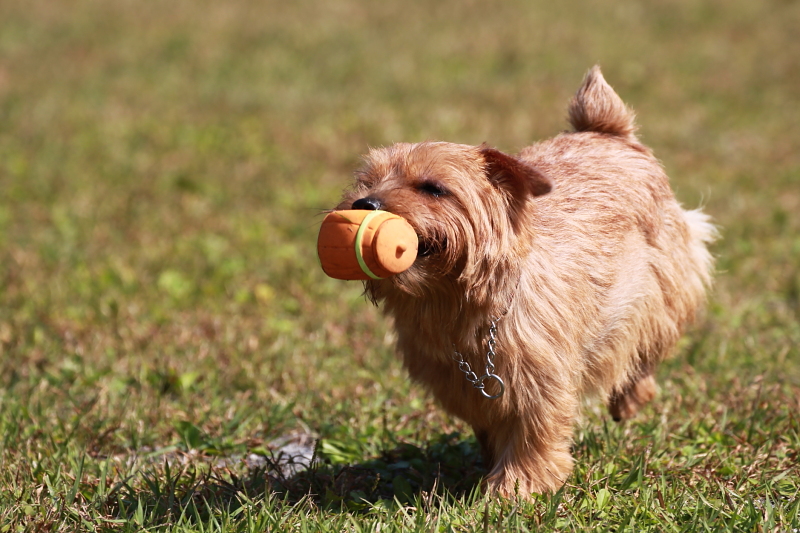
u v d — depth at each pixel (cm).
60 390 707
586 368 554
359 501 523
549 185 460
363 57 2208
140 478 564
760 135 1583
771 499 514
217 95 1880
